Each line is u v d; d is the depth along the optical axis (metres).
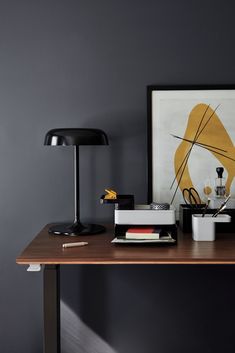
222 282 2.41
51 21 2.35
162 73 2.35
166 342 2.43
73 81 2.36
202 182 2.37
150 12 2.34
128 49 2.35
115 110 2.37
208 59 2.35
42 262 1.77
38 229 2.40
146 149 2.38
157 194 2.38
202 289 2.42
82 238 2.09
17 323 2.43
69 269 2.43
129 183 2.39
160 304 2.42
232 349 2.43
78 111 2.37
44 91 2.36
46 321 1.89
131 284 2.42
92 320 2.44
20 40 2.35
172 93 2.35
